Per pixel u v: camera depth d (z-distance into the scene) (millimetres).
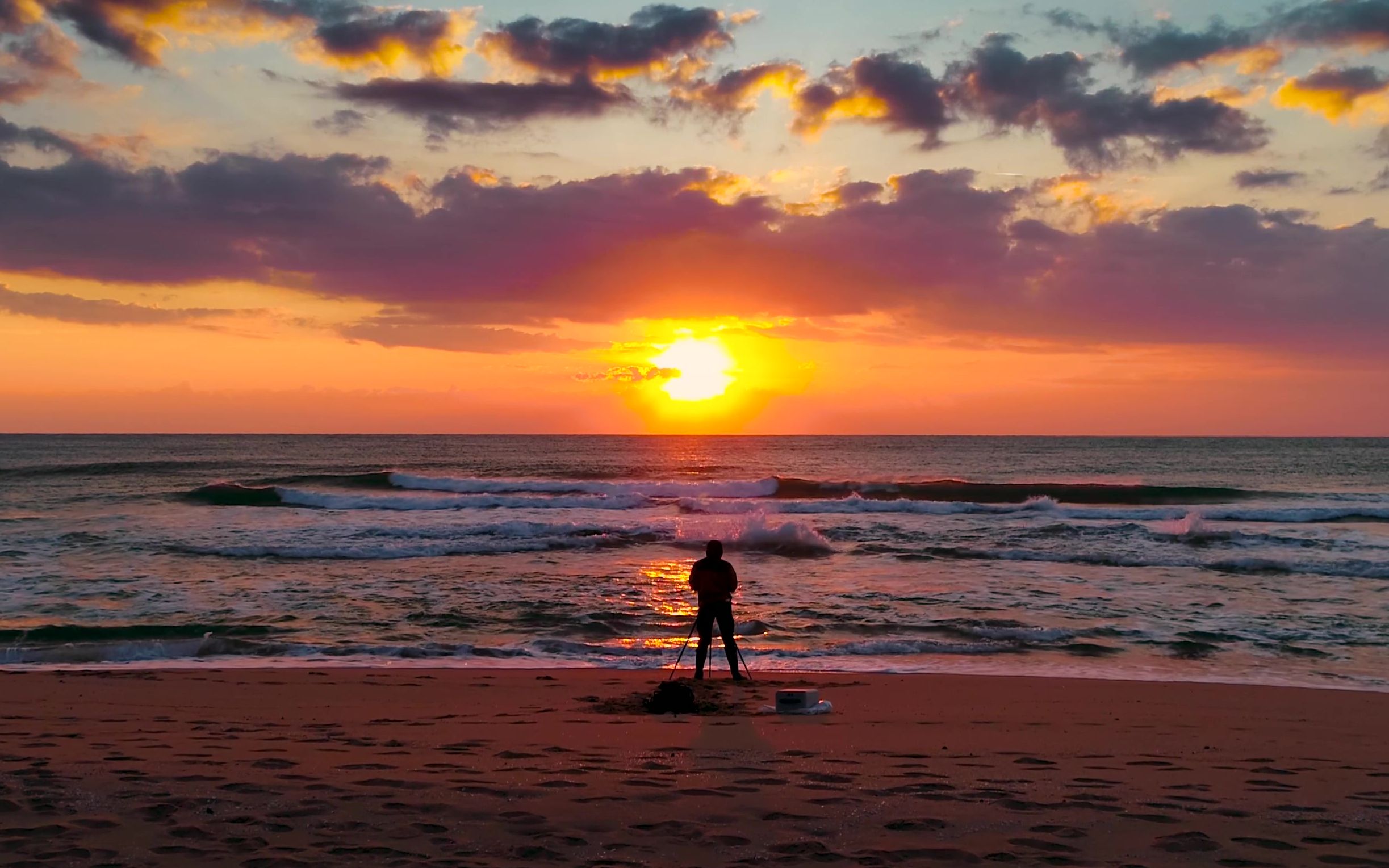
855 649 12328
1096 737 7547
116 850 4227
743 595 16531
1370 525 29125
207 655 11789
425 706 8641
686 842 4492
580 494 39031
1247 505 36688
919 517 30266
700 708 8406
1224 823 5020
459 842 4418
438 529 24656
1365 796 5680
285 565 19312
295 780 5551
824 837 4617
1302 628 13875
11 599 15242
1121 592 16906
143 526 25484
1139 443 124125
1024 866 4281
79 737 6980
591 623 13992
